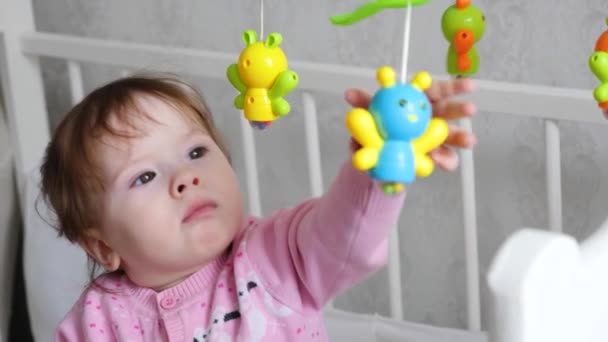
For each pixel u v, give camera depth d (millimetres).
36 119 1492
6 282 1453
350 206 769
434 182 1376
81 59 1416
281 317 908
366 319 1251
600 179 1251
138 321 976
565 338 498
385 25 1317
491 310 478
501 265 477
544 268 474
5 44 1445
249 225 996
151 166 934
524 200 1315
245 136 1359
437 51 1283
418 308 1486
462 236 1392
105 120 948
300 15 1380
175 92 983
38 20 1607
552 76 1227
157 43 1520
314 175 1305
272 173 1512
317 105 1413
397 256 1308
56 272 1404
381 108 594
